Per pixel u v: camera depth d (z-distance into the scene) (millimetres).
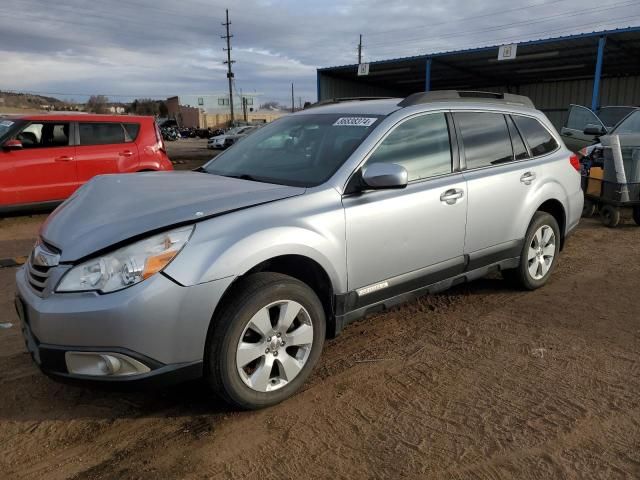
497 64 26703
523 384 3316
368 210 3381
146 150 9531
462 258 4102
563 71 28562
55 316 2566
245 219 2893
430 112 3986
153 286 2551
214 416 2980
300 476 2492
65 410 3047
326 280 3266
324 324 3236
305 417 2963
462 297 4875
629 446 2707
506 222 4441
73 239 2758
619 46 21453
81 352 2561
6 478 2479
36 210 8648
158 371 2631
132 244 2605
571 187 5176
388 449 2682
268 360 2982
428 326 4227
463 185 4016
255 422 2918
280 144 4031
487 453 2648
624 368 3527
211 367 2803
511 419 2939
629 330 4145
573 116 13055
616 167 7738
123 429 2867
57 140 8750
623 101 29812
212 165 4285
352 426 2879
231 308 2783
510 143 4641
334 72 30000
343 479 2471
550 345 3871
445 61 25906
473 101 4426
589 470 2529
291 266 3246
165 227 2674
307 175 3506
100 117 9203
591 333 4082
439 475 2494
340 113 4055
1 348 3820
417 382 3348
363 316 3539
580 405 3078
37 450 2689
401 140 3736
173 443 2742
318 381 3363
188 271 2631
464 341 3943
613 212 7914
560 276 5527
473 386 3293
